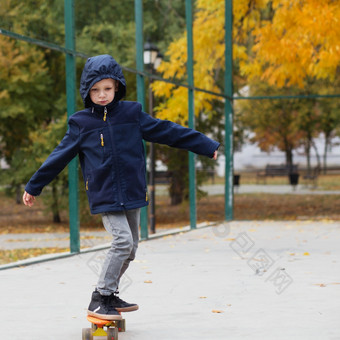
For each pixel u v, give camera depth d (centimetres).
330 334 1227
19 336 1238
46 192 5025
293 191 8450
